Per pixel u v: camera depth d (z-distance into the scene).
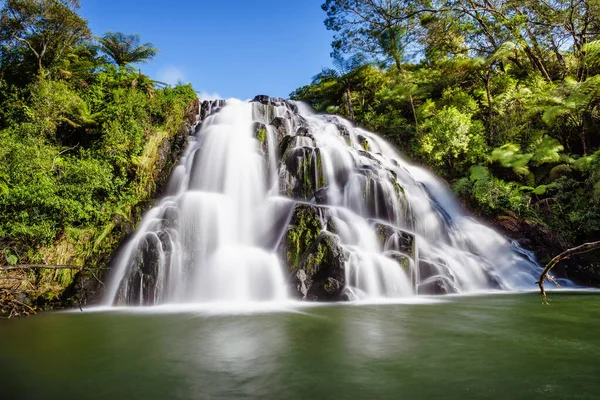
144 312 7.89
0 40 17.69
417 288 10.48
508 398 2.96
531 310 7.40
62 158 12.23
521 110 20.30
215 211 11.59
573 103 16.47
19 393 3.23
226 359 4.23
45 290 8.97
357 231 10.95
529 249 13.91
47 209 9.87
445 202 16.80
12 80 17.31
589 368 3.72
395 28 28.67
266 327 5.96
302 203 11.22
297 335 5.37
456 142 17.72
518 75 26.03
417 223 13.48
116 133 13.28
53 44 18.20
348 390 3.20
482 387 3.22
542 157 16.75
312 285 9.38
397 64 29.09
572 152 19.50
